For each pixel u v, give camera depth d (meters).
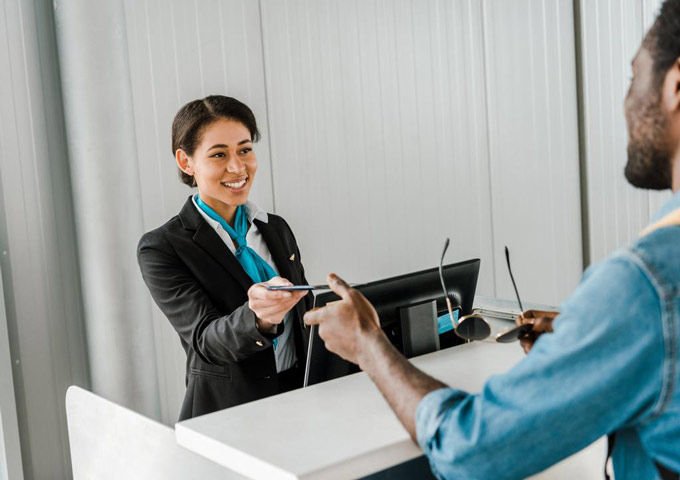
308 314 1.08
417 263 3.87
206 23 3.12
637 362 0.72
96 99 2.62
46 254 2.73
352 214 3.62
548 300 4.45
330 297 1.41
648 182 0.87
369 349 0.98
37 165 2.70
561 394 0.75
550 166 4.38
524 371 0.78
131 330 2.74
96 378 2.77
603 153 4.59
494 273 4.18
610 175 4.65
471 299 1.72
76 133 2.65
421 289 1.55
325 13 3.47
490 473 0.79
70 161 2.70
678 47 0.78
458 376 1.32
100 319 2.71
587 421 0.74
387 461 1.01
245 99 3.26
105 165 2.66
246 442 1.05
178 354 3.11
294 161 3.42
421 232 3.87
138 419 1.40
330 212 3.55
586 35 4.45
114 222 2.68
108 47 2.64
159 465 1.36
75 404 1.60
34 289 2.70
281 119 3.37
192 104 1.93
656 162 0.84
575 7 4.43
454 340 1.67
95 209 2.66
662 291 0.72
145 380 2.79
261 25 3.28
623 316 0.73
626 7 4.61
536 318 1.23
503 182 4.18
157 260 1.85
